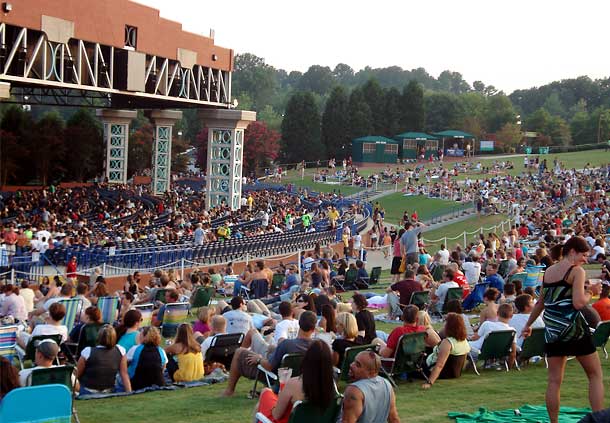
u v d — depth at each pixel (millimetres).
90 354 12547
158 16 53344
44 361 10594
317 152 140125
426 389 12891
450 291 20906
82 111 96688
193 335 14484
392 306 20547
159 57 55031
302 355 11617
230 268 30438
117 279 32125
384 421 8117
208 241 39562
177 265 35688
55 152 91375
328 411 8117
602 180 88062
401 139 137625
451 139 154000
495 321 15289
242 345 13492
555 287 8703
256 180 118375
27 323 17578
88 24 46219
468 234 59781
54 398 8836
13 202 56344
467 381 13500
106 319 18625
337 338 13148
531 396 12297
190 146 155500
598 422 6070
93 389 12547
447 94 177250
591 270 30984
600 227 43656
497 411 11102
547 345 8844
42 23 42406
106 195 68250
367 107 142625
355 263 30531
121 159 81750
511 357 14500
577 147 156125
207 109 59562
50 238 35406
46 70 44094
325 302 17969
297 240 44000
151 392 13055
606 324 15180
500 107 181500
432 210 79250
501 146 158250
